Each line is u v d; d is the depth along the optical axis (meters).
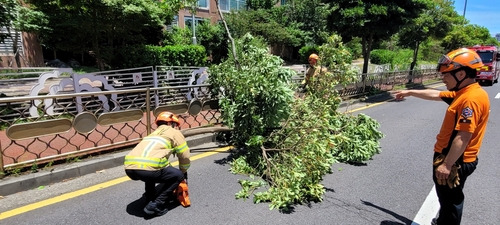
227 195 3.67
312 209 3.37
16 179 3.59
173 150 3.33
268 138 4.36
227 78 5.09
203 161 4.75
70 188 3.72
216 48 21.59
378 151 5.29
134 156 3.10
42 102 5.23
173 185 3.22
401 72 14.76
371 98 11.23
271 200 3.48
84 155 4.38
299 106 4.49
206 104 5.70
